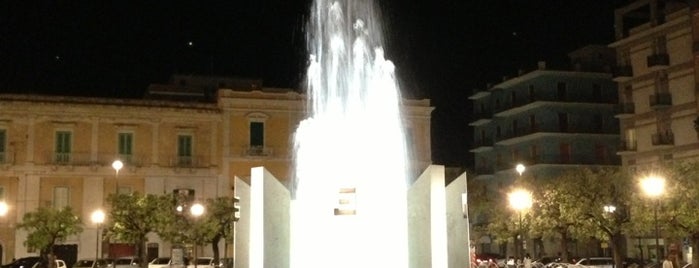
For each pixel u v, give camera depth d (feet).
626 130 227.20
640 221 137.80
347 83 197.26
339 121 90.79
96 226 185.26
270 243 75.87
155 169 211.61
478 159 300.81
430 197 76.38
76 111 206.69
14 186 200.64
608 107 266.57
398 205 78.74
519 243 221.46
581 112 264.72
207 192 215.10
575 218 153.99
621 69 225.97
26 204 200.03
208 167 215.92
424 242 75.72
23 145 201.87
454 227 78.64
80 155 206.18
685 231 132.77
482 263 158.61
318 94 210.38
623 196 147.95
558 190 158.20
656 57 212.64
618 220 148.97
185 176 213.87
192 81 269.23
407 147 229.25
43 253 171.42
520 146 273.33
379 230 77.87
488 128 294.05
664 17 214.48
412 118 231.91
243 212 79.87
